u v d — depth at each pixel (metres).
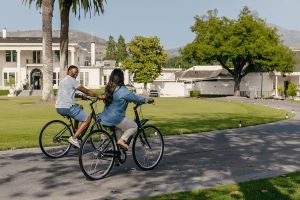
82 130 9.49
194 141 13.01
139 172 8.41
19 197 6.61
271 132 15.69
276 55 63.94
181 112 28.14
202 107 35.19
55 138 9.94
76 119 9.84
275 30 68.75
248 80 75.44
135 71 75.62
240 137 14.12
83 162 7.73
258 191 6.58
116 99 8.05
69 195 6.72
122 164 8.82
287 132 15.72
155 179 7.80
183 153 10.72
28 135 14.37
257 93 73.81
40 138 9.88
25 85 75.81
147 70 74.38
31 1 35.56
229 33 64.94
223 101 49.66
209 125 17.97
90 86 82.81
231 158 10.02
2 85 79.62
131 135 8.32
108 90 8.07
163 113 26.95
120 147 8.28
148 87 83.25
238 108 33.66
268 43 64.62
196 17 69.25
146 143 8.76
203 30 67.94
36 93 71.56
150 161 8.81
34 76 81.00
